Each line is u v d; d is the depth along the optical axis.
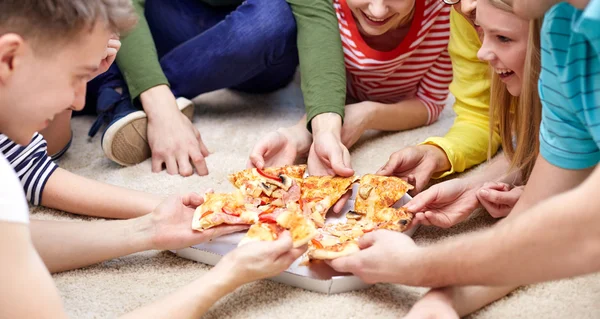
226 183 1.63
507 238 0.94
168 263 1.34
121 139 1.67
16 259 0.91
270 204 1.38
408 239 1.16
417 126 1.92
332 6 1.79
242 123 1.94
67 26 1.00
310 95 1.70
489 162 1.57
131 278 1.29
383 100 1.99
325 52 1.73
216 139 1.84
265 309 1.20
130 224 1.32
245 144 1.82
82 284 1.27
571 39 0.95
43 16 0.98
